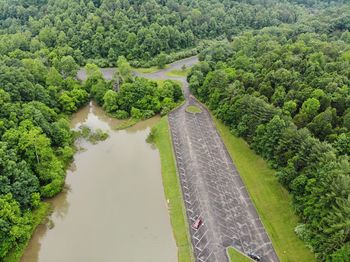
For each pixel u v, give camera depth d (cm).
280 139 10900
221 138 13162
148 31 19488
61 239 9375
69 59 16412
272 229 9456
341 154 10019
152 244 9250
